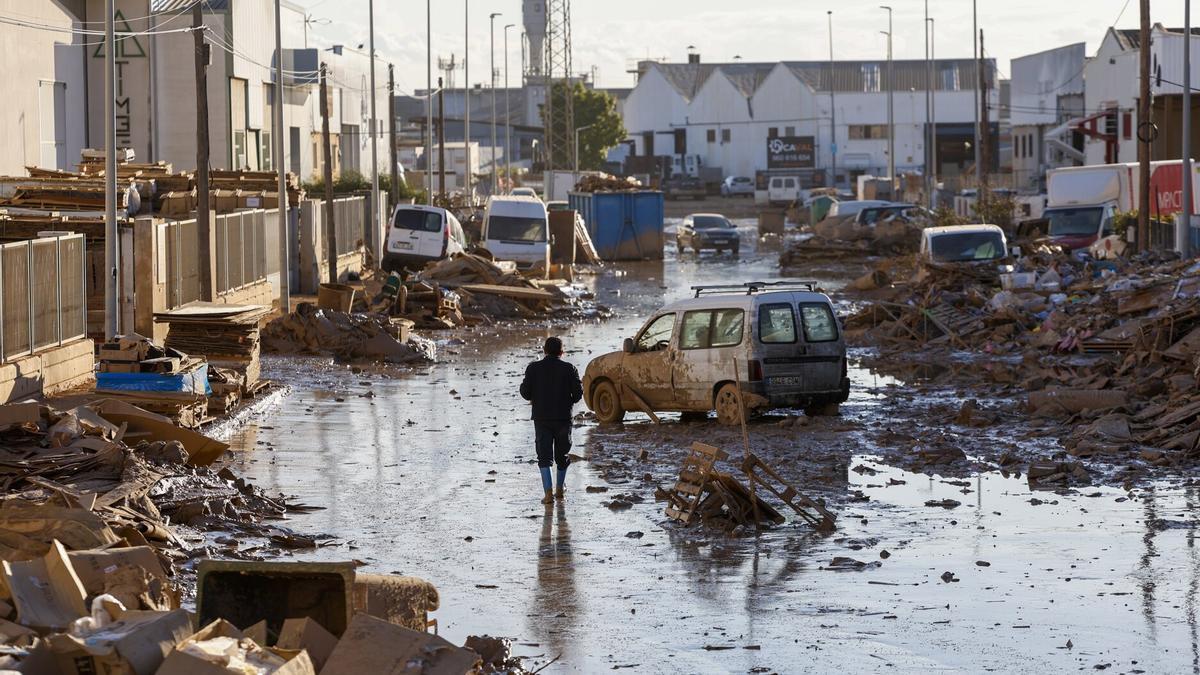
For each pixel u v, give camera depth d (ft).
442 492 55.11
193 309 85.10
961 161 479.82
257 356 85.71
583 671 32.24
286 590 26.73
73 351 78.13
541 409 53.26
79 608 26.40
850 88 488.44
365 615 24.56
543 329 130.62
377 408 79.36
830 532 47.50
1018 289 115.24
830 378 72.59
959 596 38.60
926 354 104.68
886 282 160.86
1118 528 46.88
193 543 43.50
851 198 364.79
